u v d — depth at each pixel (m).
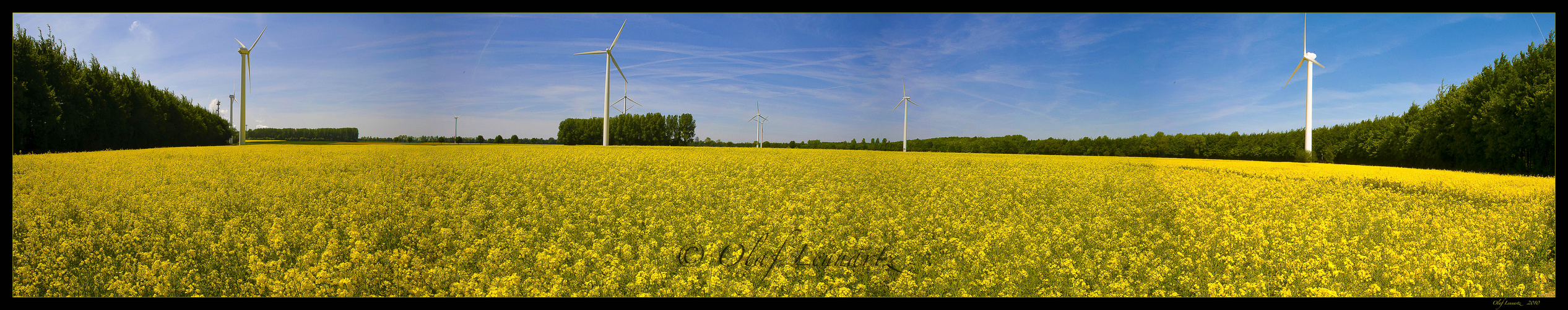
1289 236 8.39
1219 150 51.03
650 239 7.78
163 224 8.20
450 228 8.65
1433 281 6.05
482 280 5.86
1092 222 9.57
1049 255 6.99
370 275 5.94
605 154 27.22
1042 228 8.63
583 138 80.12
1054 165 25.64
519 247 7.19
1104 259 7.00
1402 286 5.96
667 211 10.13
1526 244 7.45
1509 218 9.42
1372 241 7.94
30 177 13.13
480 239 7.62
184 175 14.73
